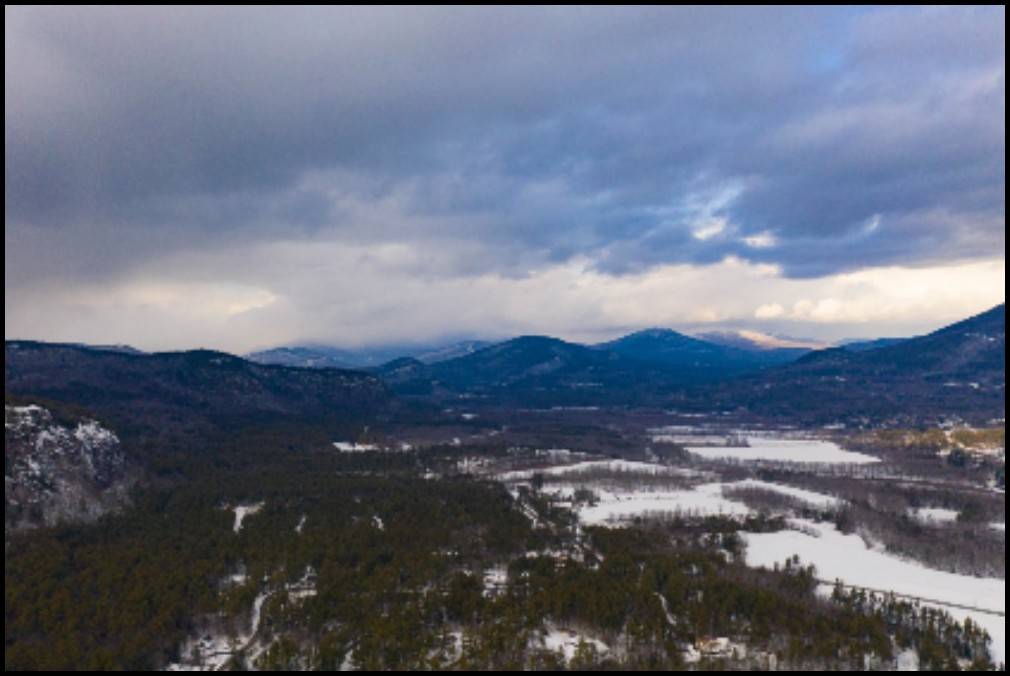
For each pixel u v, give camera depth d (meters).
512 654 140.62
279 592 166.00
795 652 141.25
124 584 159.12
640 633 149.00
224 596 159.12
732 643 150.88
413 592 167.62
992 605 176.88
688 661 142.50
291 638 146.12
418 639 144.88
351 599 160.75
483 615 156.25
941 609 170.75
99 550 179.38
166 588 157.75
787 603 162.12
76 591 155.12
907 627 158.12
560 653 142.88
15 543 179.00
